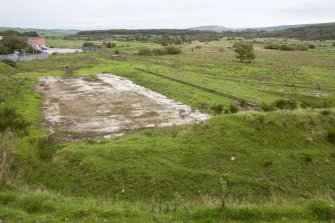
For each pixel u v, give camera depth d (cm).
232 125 2648
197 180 2108
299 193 2019
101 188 2111
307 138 2572
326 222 1352
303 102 4347
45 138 3114
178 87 6088
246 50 10844
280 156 2355
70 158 2467
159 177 2139
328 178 2180
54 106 4788
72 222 1312
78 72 8350
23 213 1372
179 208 1472
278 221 1350
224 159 2312
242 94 5362
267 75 8025
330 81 7144
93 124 3884
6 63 8619
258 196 1973
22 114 4134
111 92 5859
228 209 1403
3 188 1609
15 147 2641
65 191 2117
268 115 2783
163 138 2714
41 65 9688
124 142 2733
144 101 5119
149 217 1368
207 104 4706
